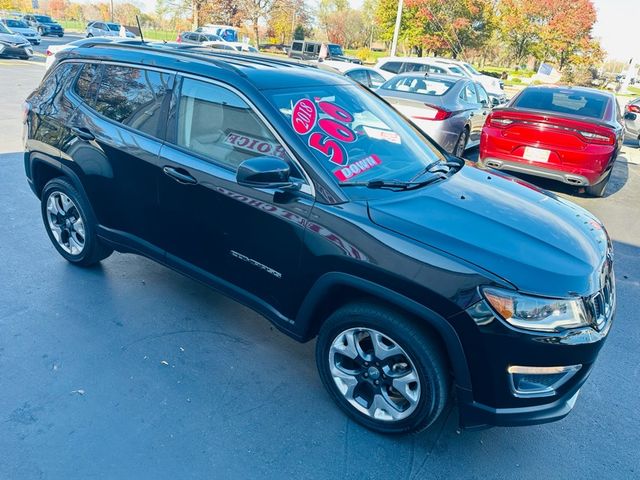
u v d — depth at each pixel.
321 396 2.96
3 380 2.86
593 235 2.82
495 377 2.31
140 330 3.42
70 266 4.19
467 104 9.01
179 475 2.37
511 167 7.00
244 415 2.77
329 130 2.96
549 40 50.25
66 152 3.74
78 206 3.83
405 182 2.92
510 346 2.24
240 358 3.23
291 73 3.24
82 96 3.72
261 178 2.52
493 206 2.84
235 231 2.94
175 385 2.94
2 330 3.29
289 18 46.62
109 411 2.71
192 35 29.72
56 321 3.43
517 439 2.78
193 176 3.05
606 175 6.97
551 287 2.26
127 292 3.88
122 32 17.66
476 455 2.64
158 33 57.50
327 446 2.61
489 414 2.38
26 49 20.86
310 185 2.67
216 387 2.96
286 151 2.76
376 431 2.70
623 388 3.27
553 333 2.25
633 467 2.65
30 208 5.38
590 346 2.34
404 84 9.05
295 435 2.66
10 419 2.60
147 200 3.36
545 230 2.66
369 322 2.53
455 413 2.92
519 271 2.28
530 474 2.56
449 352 2.34
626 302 4.40
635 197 7.84
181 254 3.34
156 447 2.51
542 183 8.17
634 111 12.73
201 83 3.11
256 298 3.02
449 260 2.30
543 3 50.00
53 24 42.62
